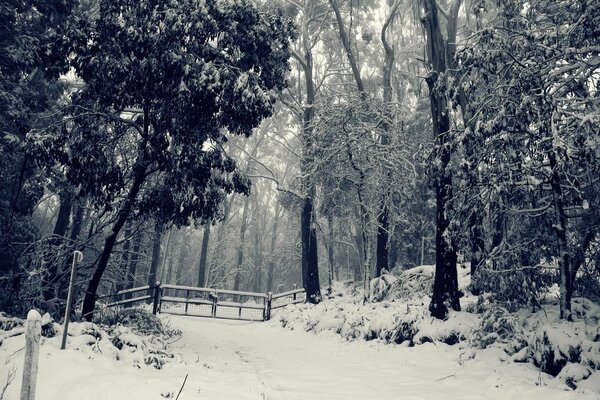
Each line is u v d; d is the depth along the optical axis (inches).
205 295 1401.3
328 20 1067.3
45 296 452.1
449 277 471.2
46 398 185.8
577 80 362.3
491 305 412.5
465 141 384.8
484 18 677.9
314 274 840.9
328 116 741.9
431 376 334.3
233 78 386.3
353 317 573.0
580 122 316.8
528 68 348.8
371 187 712.4
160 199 398.9
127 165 429.4
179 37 364.8
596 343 288.5
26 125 515.5
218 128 421.4
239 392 237.8
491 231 467.8
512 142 358.6
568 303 342.6
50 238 432.1
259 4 927.7
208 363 339.9
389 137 751.7
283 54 450.6
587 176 359.9
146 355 289.6
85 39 388.8
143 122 417.4
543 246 399.5
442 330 424.2
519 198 412.2
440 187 494.0
